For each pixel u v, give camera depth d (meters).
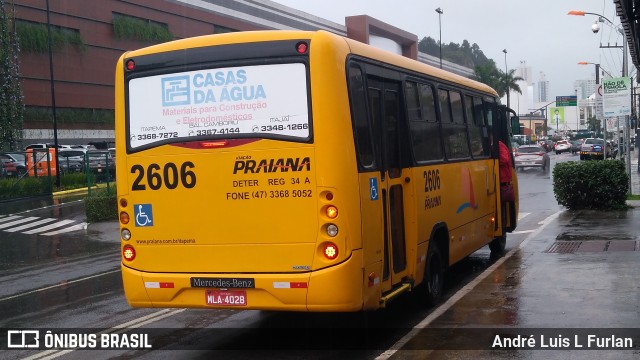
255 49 7.06
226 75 7.15
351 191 6.86
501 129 13.90
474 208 11.48
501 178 13.53
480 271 11.85
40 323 9.74
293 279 6.84
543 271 11.41
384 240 7.64
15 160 37.38
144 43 49.94
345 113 6.92
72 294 11.88
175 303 7.36
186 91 7.31
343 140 6.84
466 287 10.52
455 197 10.40
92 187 35.47
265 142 6.98
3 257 17.08
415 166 8.68
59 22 45.81
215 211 7.17
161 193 7.40
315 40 6.89
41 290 12.49
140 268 7.53
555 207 21.67
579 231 15.66
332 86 6.84
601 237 14.59
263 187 6.99
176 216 7.34
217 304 7.18
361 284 6.94
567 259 12.37
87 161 27.31
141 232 7.51
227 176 7.11
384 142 7.88
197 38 7.35
